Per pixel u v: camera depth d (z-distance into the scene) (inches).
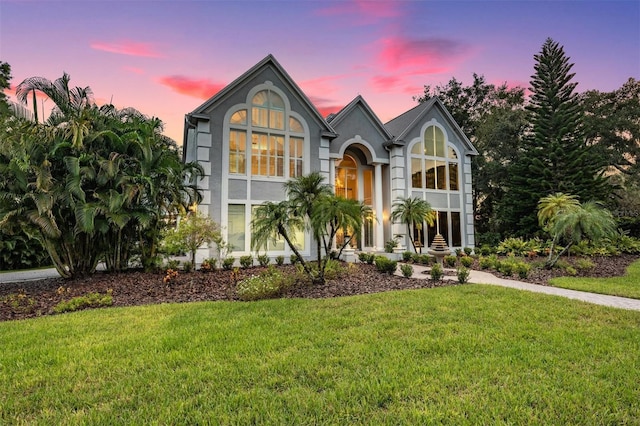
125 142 420.5
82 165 390.9
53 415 124.3
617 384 143.5
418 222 679.7
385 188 789.2
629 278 440.5
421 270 536.1
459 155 821.2
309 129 644.7
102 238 436.5
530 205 933.2
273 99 620.4
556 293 351.9
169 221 497.0
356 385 142.5
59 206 386.3
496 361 167.2
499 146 1151.6
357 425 115.6
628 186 1179.3
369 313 258.4
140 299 329.1
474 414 121.0
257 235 383.2
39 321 247.0
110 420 120.1
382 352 179.2
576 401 129.6
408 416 120.3
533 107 1003.9
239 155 588.4
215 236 485.7
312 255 618.5
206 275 452.1
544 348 184.7
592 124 1165.1
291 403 129.0
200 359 172.1
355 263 588.1
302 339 201.2
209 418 120.3
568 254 658.2
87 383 148.7
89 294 324.8
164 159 459.8
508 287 362.9
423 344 190.4
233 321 239.3
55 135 391.5
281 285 353.7
